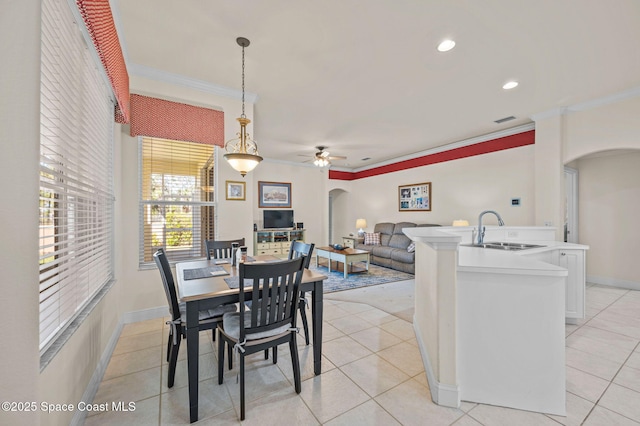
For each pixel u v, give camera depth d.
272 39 2.32
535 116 4.04
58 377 1.25
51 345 1.24
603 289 4.16
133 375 1.98
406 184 6.69
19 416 0.88
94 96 1.96
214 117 3.16
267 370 2.06
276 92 3.32
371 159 7.21
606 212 4.44
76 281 1.60
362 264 6.46
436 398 1.68
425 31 2.22
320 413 1.60
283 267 1.69
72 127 1.55
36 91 0.92
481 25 2.15
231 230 3.34
